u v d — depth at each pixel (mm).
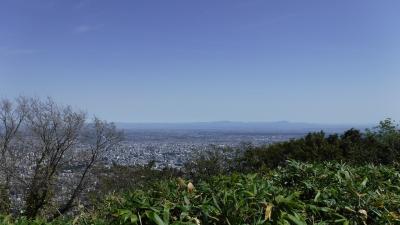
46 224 3508
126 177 14023
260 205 3705
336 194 4363
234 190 3959
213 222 3564
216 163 12164
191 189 3994
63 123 26094
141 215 3385
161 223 3242
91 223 3633
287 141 13219
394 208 4344
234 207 3604
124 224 3338
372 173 5285
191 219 3494
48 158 18641
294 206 3805
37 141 18844
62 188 17688
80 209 4379
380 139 12180
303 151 11617
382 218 4129
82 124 20375
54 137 19000
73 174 18031
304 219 3766
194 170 12172
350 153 11484
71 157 18797
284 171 5227
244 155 12156
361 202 4281
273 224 3609
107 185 14312
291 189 4621
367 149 11453
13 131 18828
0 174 17609
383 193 4641
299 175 4934
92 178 17531
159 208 3492
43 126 19016
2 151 18375
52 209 16812
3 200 16172
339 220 3979
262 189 4012
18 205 17188
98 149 19156
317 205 4234
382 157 11359
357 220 4125
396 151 11328
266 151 12211
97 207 4152
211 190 4008
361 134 12938
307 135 13102
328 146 11617
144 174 13680
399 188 4824
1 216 3633
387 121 13164
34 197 17219
